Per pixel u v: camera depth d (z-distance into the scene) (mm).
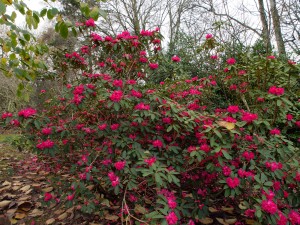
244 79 2639
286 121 2326
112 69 2516
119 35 2279
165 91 2541
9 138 4359
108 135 1953
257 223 1521
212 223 1984
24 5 1461
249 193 1663
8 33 1636
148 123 1972
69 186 2061
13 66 1764
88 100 2141
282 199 1666
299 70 2139
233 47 3924
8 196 2518
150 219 1392
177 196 1873
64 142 2172
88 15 1354
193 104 2209
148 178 1630
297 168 1701
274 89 1938
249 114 1659
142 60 2404
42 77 2621
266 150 1698
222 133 1545
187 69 4852
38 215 2195
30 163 3375
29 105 5969
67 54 2438
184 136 1949
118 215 1950
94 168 1806
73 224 2033
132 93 1956
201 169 1896
